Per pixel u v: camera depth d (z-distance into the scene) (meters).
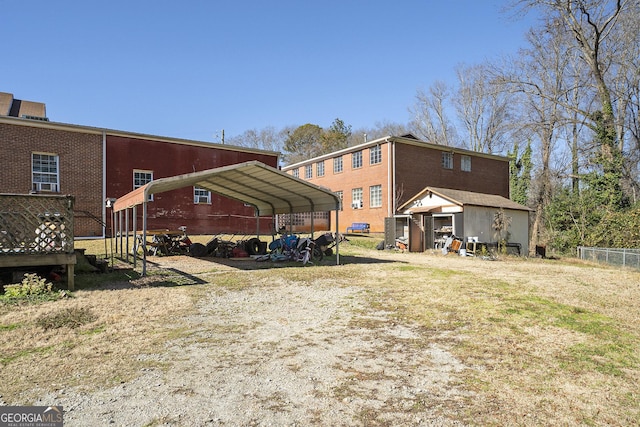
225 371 4.01
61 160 16.17
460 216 18.86
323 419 3.09
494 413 3.22
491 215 20.30
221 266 11.57
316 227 29.38
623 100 25.27
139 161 18.05
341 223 28.78
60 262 7.69
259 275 9.97
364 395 3.52
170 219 18.81
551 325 5.82
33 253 7.53
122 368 4.04
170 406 3.26
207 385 3.68
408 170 25.14
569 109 26.11
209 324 5.69
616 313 6.66
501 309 6.67
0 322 5.44
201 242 16.66
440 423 3.05
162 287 8.29
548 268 13.15
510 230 21.20
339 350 4.68
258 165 10.52
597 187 23.33
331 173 29.91
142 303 6.79
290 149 55.78
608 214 21.31
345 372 4.03
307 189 12.52
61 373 3.88
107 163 17.25
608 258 17.84
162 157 18.69
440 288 8.43
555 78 27.31
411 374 4.00
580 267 14.48
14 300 6.59
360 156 27.08
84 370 3.97
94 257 10.43
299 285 8.73
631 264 16.14
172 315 6.12
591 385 3.81
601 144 23.08
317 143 54.34
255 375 3.92
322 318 6.08
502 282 9.38
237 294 7.76
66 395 3.43
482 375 4.00
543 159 27.78
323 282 9.10
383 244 20.48
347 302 7.13
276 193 14.22
